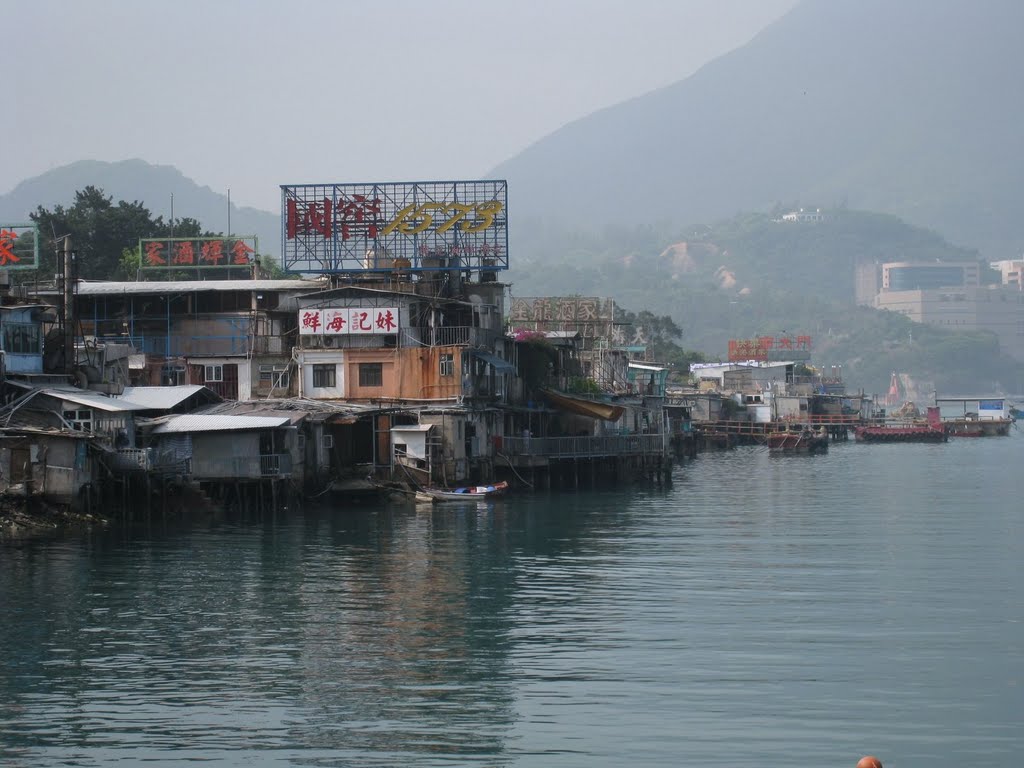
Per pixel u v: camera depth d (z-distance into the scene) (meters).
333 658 40.03
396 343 85.12
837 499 91.56
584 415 104.19
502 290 100.12
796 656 40.12
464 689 36.75
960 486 105.56
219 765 31.30
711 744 32.38
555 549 61.56
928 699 35.75
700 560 58.69
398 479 81.06
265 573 53.97
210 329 91.31
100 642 41.91
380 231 95.62
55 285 94.62
